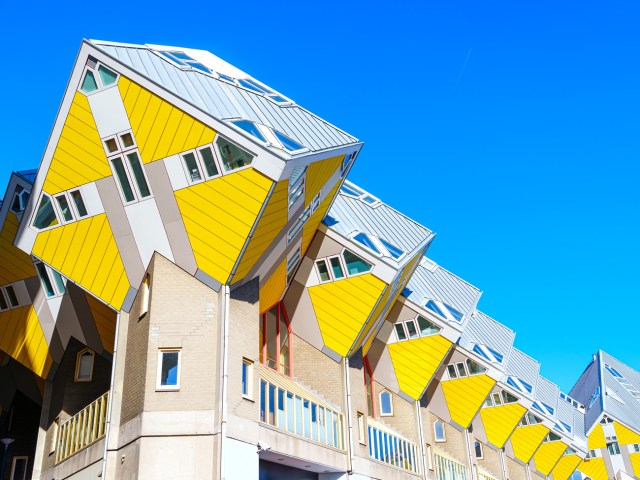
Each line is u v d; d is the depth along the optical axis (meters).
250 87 22.69
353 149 22.20
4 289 23.66
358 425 25.03
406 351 29.73
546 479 50.19
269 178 16.53
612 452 66.44
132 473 16.16
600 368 79.81
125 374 18.19
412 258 26.02
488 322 46.03
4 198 23.78
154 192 17.83
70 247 19.09
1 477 27.22
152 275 17.72
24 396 29.70
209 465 15.95
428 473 29.95
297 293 24.89
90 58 17.75
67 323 22.73
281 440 19.20
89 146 18.20
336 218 25.77
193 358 16.88
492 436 40.69
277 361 24.05
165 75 18.34
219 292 17.53
